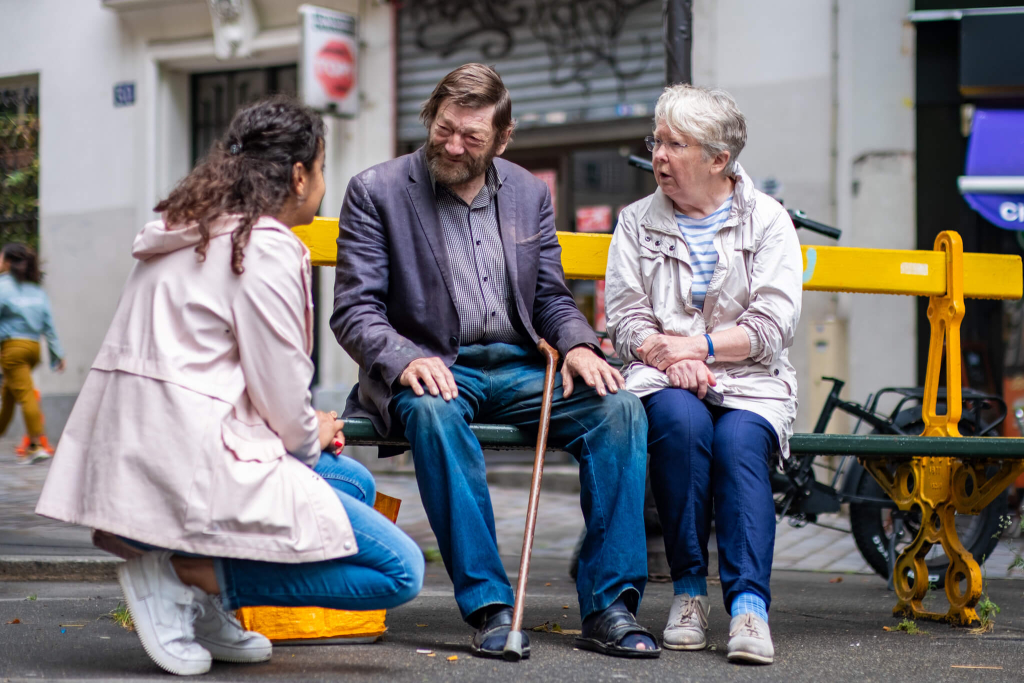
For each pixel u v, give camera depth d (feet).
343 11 39.29
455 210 12.50
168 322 9.52
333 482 10.91
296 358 9.59
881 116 30.94
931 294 15.31
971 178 29.35
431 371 11.33
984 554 18.15
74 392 43.70
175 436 9.20
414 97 38.34
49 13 44.65
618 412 11.54
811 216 31.81
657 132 12.82
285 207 10.25
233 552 9.25
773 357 12.55
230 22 40.75
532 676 10.14
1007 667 11.49
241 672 10.12
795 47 31.99
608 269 13.42
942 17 30.12
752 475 11.59
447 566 11.25
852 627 14.10
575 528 26.81
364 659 10.85
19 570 18.20
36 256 33.53
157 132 42.80
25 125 45.68
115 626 13.07
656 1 34.19
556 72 36.09
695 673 10.52
